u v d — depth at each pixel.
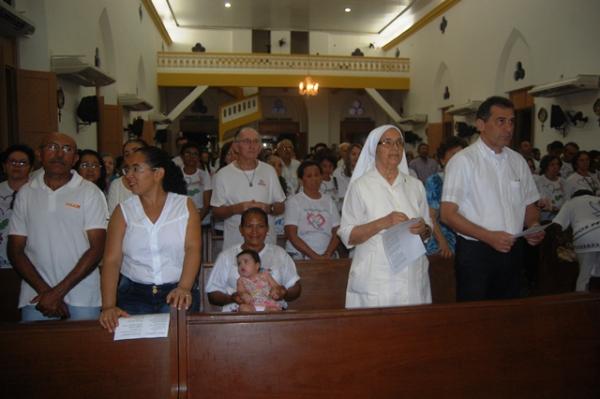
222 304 3.34
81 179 3.01
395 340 2.26
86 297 3.00
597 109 8.85
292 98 20.86
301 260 3.84
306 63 17.38
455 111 13.38
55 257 2.89
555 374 2.41
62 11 7.82
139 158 2.51
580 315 2.46
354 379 2.23
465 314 2.33
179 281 2.48
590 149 9.08
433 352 2.29
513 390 2.37
